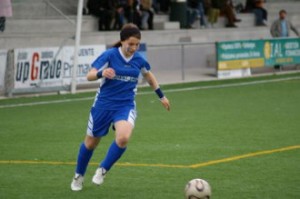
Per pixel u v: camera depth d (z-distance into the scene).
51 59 46.62
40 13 60.88
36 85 45.94
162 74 58.91
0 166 25.03
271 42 60.19
